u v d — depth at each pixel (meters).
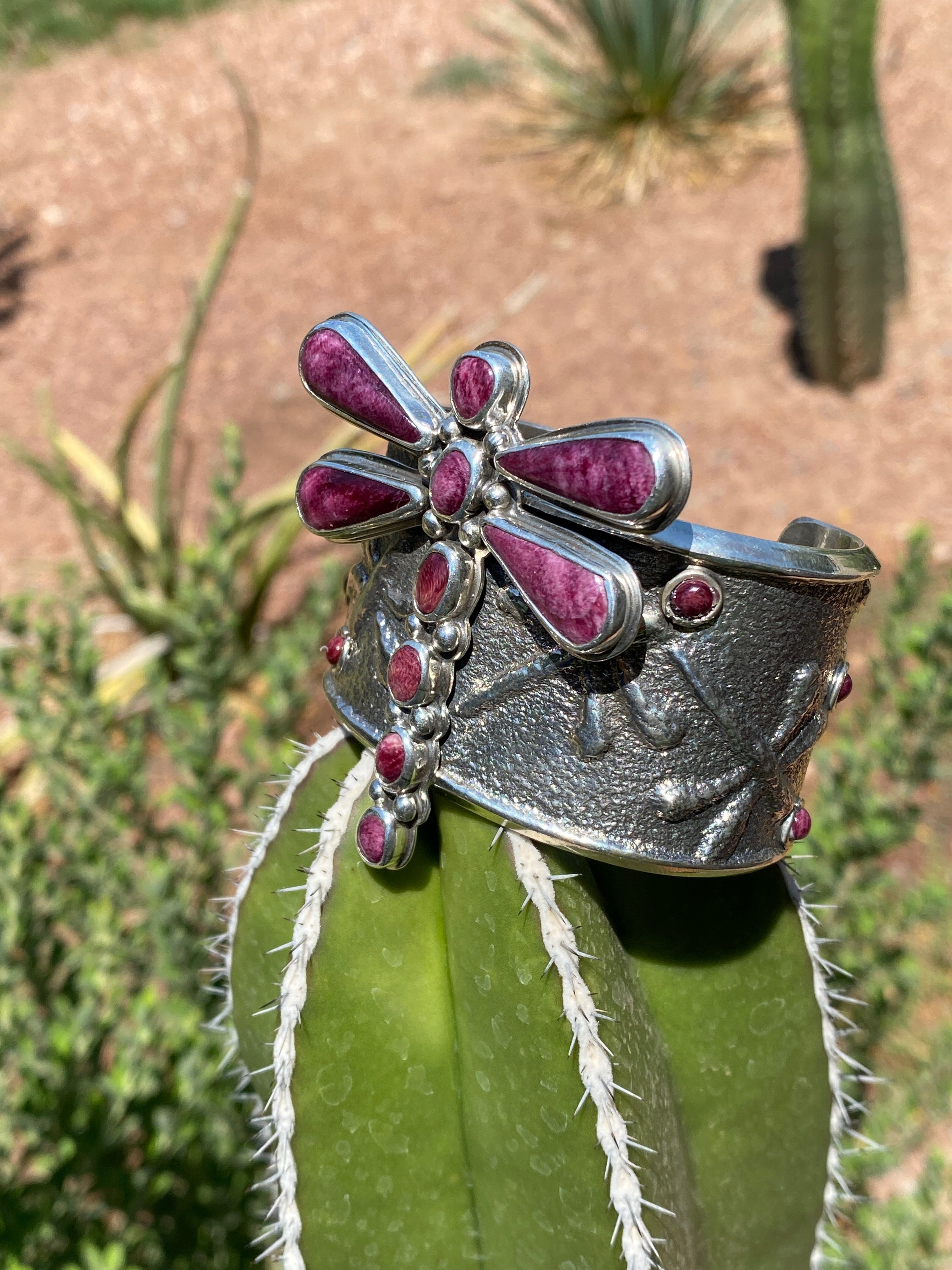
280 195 0.89
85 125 1.05
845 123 0.56
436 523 0.13
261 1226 0.24
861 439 0.59
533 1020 0.13
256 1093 0.19
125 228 0.89
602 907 0.14
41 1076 0.25
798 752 0.14
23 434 0.69
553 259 0.78
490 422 0.13
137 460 0.66
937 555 0.50
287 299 0.78
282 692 0.36
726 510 0.56
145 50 1.20
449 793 0.13
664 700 0.13
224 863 0.33
